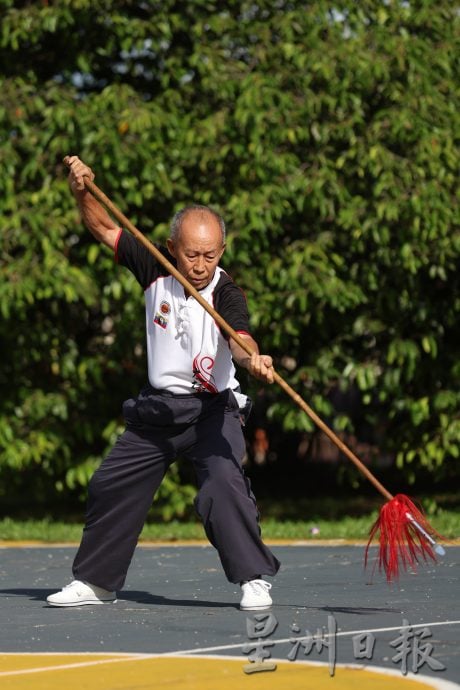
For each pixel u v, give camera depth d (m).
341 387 35.09
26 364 36.56
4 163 33.69
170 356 18.34
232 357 18.66
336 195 33.97
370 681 12.87
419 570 23.12
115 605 19.09
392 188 32.75
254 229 33.56
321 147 34.00
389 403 36.59
